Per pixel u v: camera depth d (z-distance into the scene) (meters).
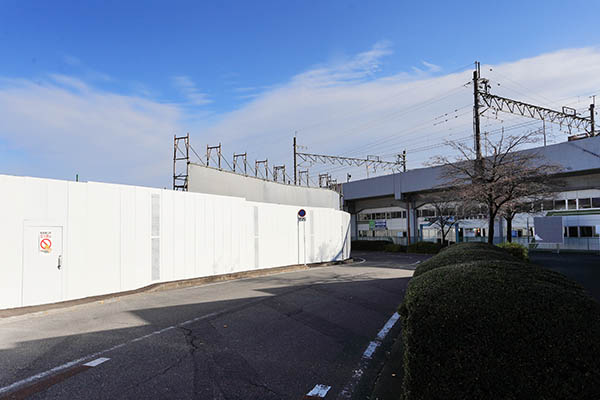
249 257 15.66
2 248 8.12
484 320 2.73
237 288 11.70
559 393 2.45
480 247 9.09
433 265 6.19
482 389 2.67
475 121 21.83
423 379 2.88
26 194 8.57
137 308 8.51
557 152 26.05
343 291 11.21
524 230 30.62
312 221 20.58
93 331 6.51
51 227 8.95
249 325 7.05
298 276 15.37
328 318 7.79
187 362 5.01
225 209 14.48
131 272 10.77
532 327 2.59
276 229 17.62
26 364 4.86
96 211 9.95
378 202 43.16
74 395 3.95
